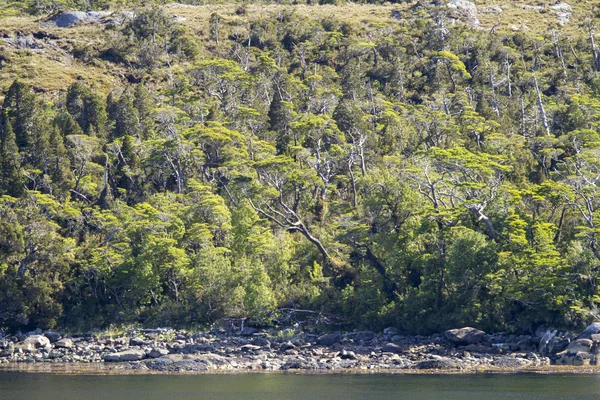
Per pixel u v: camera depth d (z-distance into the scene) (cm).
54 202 17350
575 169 16925
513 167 18150
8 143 18812
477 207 14562
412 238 14750
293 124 19488
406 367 11956
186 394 9969
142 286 15350
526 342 12950
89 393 10094
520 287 13388
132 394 10000
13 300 14925
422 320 13950
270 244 15888
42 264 15600
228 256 16225
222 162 19862
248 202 16500
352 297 14900
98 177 19825
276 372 11731
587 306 13200
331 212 17300
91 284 16112
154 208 17100
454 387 10144
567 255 13762
